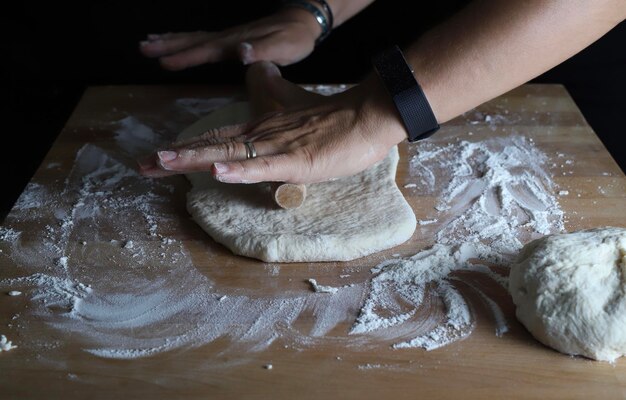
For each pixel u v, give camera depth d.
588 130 1.61
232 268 1.23
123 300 1.17
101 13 2.38
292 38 1.73
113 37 2.38
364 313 1.13
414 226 1.29
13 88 2.38
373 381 1.01
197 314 1.13
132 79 2.36
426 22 2.10
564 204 1.36
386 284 1.19
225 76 2.31
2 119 2.33
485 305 1.14
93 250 1.28
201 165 1.24
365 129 1.24
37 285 1.20
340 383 1.01
